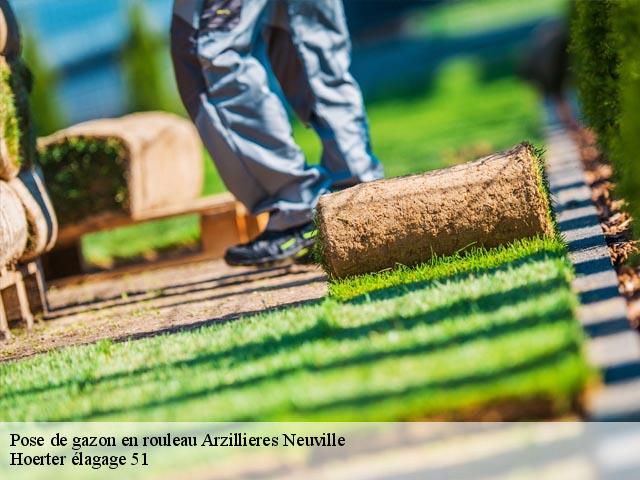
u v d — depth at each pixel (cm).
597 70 1521
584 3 1513
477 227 1299
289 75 1630
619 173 1305
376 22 9844
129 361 1080
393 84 6475
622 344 823
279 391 820
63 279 2150
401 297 1109
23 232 1527
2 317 1485
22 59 1672
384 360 852
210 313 1397
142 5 4700
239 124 1522
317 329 1011
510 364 764
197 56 1516
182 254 2245
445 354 827
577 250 1272
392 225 1304
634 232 1219
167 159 2375
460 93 5419
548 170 2188
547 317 873
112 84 8044
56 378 1052
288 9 1556
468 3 10719
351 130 1597
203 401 849
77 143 2033
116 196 2052
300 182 1548
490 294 1020
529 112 4072
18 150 1567
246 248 1563
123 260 2311
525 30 8119
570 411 734
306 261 1675
